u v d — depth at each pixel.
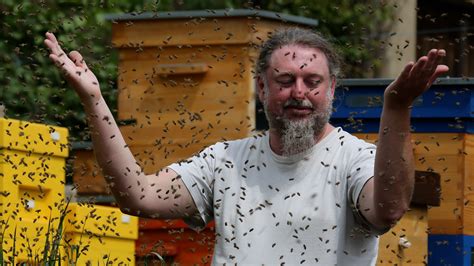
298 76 6.49
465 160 10.55
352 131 10.74
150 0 16.86
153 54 12.02
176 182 6.77
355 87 10.68
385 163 6.05
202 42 11.85
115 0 15.80
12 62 14.52
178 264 9.83
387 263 9.20
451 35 19.62
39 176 8.70
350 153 6.47
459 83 10.45
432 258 10.65
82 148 10.95
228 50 11.79
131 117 11.15
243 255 6.50
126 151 6.61
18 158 8.52
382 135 6.04
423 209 9.35
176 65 11.89
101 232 9.14
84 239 8.98
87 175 10.98
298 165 6.50
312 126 6.48
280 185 6.52
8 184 8.45
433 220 10.62
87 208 8.98
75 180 11.00
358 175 6.35
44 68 14.66
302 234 6.43
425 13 19.36
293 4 17.27
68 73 6.41
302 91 6.47
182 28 11.90
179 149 11.82
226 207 6.62
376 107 10.63
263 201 6.53
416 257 9.34
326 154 6.51
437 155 10.63
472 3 19.39
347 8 16.38
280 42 6.61
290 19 12.21
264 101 6.68
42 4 9.09
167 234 10.15
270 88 6.57
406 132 6.02
